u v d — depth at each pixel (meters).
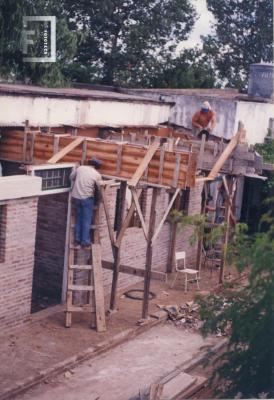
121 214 15.78
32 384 11.73
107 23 28.28
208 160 18.00
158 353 13.72
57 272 15.53
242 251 8.94
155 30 28.88
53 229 15.42
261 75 25.45
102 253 16.19
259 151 23.34
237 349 9.06
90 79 28.81
